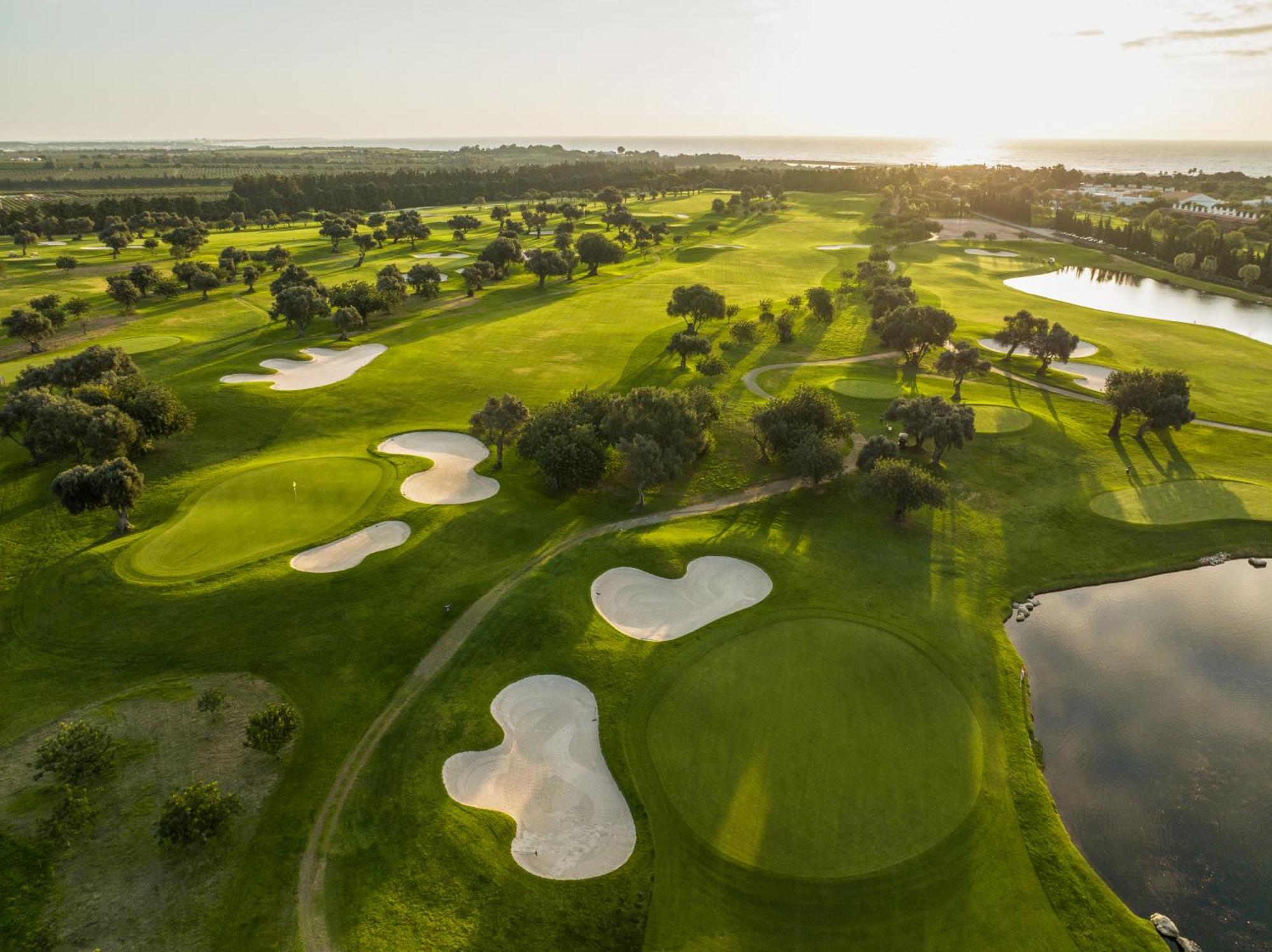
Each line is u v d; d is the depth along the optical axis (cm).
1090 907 2580
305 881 2584
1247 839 2892
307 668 3594
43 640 3800
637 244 17025
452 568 4441
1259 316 12150
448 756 3125
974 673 3719
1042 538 5109
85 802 2702
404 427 6625
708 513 5353
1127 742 3391
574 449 5259
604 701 3431
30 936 2366
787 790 2955
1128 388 6372
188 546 4553
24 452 5950
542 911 2517
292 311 9238
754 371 8250
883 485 4991
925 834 2795
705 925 2491
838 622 4000
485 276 12338
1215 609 4422
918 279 14050
